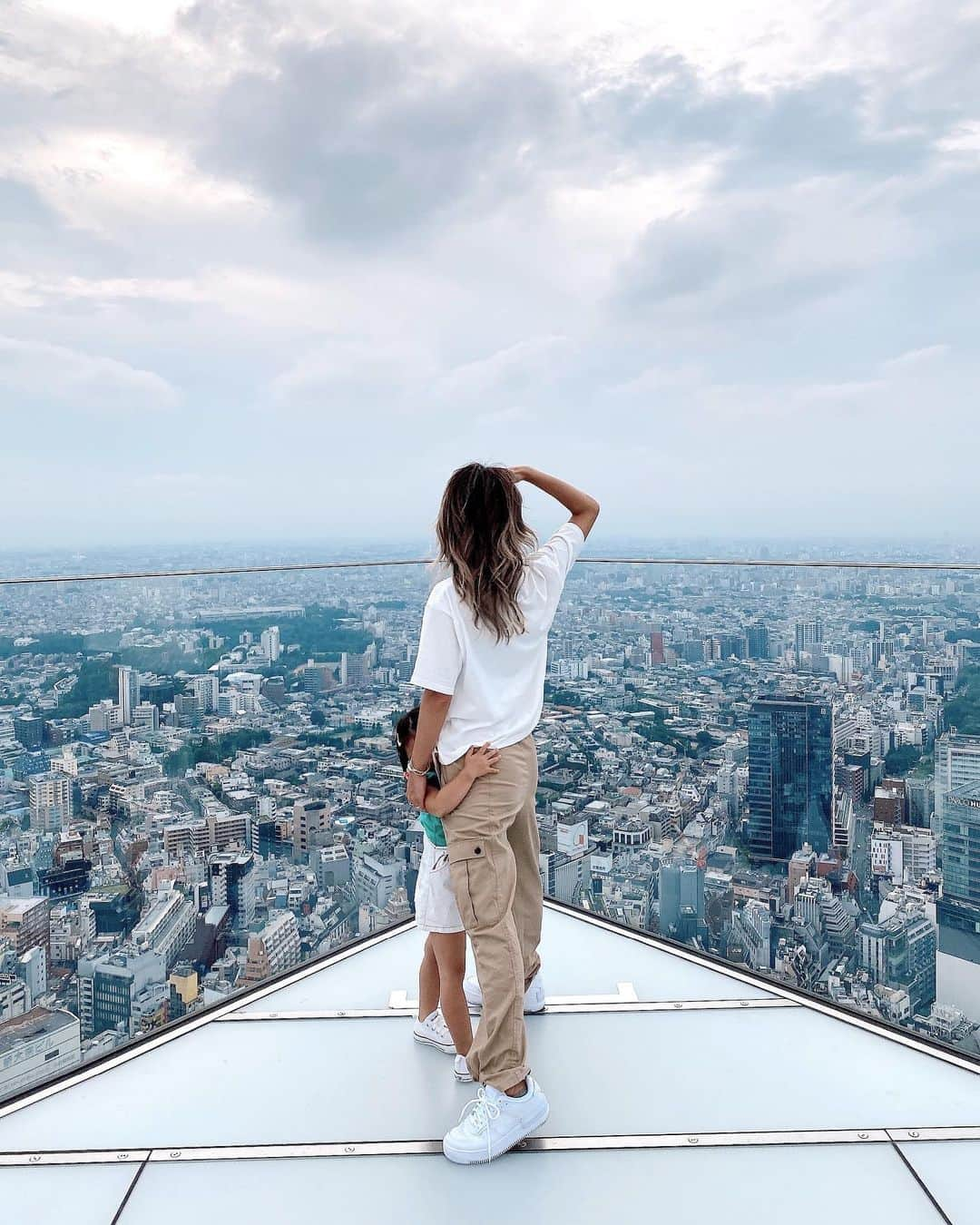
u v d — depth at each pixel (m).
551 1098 1.49
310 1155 1.34
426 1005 1.67
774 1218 1.19
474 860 1.38
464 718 1.43
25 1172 1.30
